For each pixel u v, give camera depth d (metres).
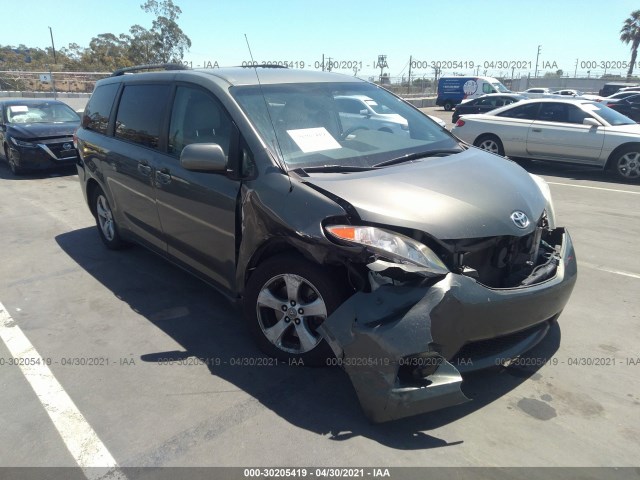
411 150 3.71
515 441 2.62
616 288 4.51
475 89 31.12
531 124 10.46
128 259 5.44
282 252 3.15
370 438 2.65
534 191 3.40
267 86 3.76
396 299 2.58
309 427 2.75
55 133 10.20
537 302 2.88
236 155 3.34
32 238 6.26
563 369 3.25
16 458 2.59
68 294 4.58
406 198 2.87
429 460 2.50
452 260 2.75
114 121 5.00
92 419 2.87
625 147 9.34
